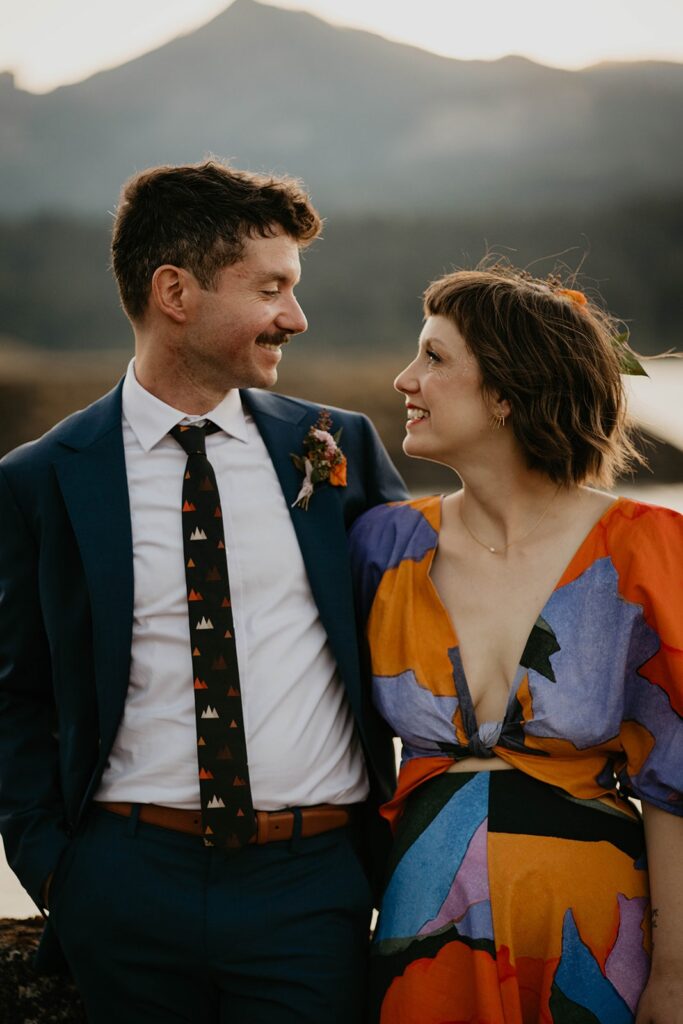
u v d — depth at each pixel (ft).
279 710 7.11
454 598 7.13
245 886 6.98
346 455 8.04
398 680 7.09
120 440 7.39
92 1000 7.11
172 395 7.45
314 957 6.95
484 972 6.39
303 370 73.31
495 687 6.90
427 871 6.70
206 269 7.20
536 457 6.95
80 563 7.29
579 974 6.42
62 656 7.23
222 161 7.68
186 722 7.06
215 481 7.28
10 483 7.40
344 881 7.18
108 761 7.23
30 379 70.74
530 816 6.62
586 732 6.56
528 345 6.88
